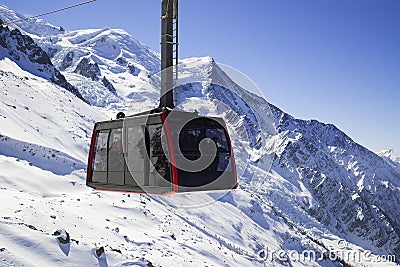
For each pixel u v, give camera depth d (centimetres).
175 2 1042
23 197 2023
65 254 1332
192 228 4172
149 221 2962
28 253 1241
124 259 1492
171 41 1047
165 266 1900
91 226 2034
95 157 1286
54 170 3441
